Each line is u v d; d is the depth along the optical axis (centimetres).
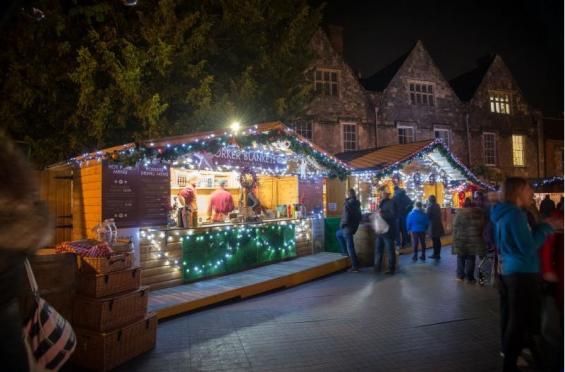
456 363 457
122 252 493
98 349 438
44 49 1111
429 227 1220
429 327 580
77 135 1134
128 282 491
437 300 725
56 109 1159
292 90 1502
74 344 223
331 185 1478
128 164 676
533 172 2559
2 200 153
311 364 458
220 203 991
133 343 475
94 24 1219
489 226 699
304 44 1530
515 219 395
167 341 532
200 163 898
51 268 450
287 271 901
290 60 1464
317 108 2027
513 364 397
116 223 698
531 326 395
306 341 529
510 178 423
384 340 530
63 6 1154
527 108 2580
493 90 2498
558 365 380
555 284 376
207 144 781
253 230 942
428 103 2306
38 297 212
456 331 563
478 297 742
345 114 2081
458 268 887
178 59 1181
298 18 1419
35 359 205
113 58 1094
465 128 2384
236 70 1400
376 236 1006
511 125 2525
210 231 836
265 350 500
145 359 475
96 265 459
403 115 2220
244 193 1055
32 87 1098
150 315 509
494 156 2464
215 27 1340
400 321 609
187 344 521
